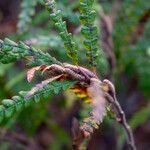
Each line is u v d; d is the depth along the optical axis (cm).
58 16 24
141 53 51
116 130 55
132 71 58
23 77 54
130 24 50
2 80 53
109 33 47
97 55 25
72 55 24
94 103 20
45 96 23
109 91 25
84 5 24
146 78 53
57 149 60
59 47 46
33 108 51
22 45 24
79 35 46
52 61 24
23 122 53
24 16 47
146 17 51
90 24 24
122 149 58
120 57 50
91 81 23
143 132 65
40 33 51
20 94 22
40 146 60
